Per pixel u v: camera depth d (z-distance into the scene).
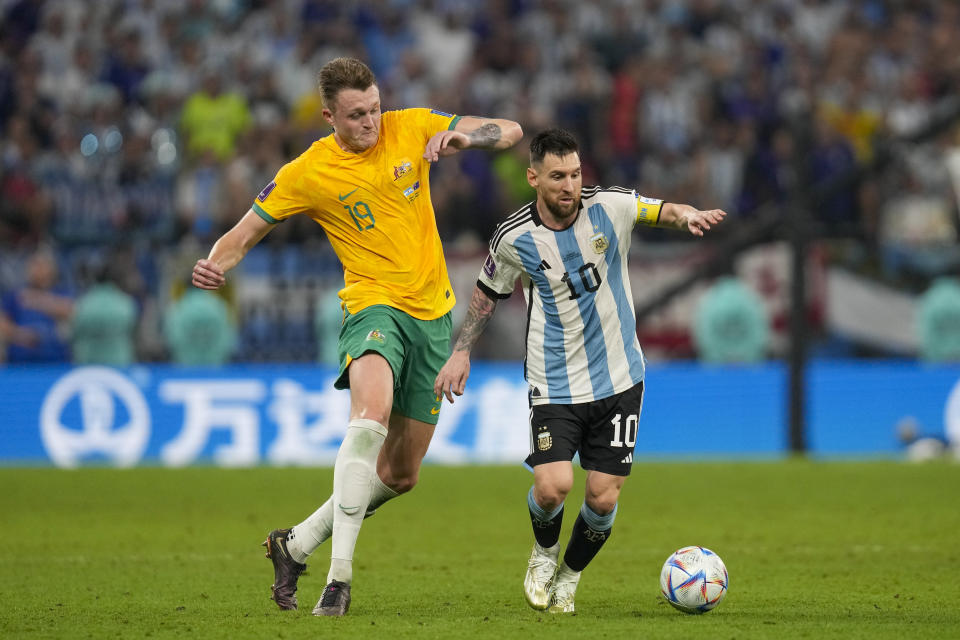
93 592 21.34
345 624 17.44
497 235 18.95
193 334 47.25
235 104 56.12
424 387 19.84
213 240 48.59
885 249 48.56
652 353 48.38
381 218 19.25
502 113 58.12
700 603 18.56
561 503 18.75
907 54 65.81
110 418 47.03
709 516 32.28
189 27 63.06
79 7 62.81
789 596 20.61
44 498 36.38
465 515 33.12
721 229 48.84
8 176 51.88
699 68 62.28
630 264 48.19
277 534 19.31
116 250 47.28
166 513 33.41
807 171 47.53
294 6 64.44
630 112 58.56
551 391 18.78
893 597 20.39
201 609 19.38
